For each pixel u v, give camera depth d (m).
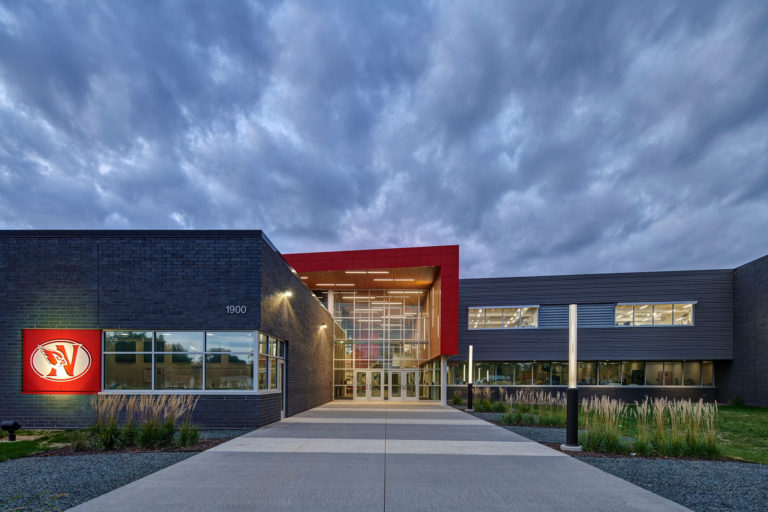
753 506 5.88
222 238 13.80
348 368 33.78
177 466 7.66
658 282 31.44
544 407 19.30
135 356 13.55
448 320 27.16
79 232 13.77
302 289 19.94
